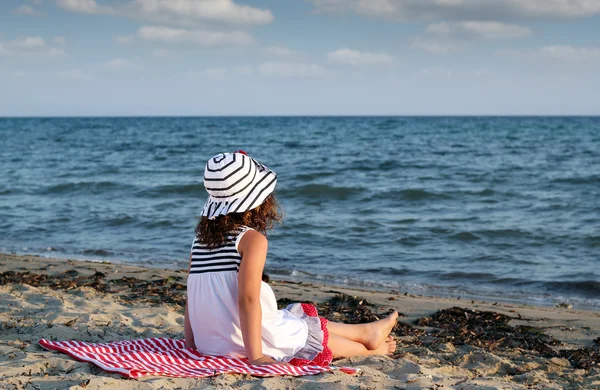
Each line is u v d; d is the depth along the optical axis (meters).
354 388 2.99
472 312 6.01
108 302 5.57
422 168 24.00
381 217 12.97
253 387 2.93
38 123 127.88
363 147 38.91
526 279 8.19
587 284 7.89
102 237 11.15
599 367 4.39
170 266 8.99
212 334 3.31
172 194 16.66
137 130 78.88
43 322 4.50
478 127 84.06
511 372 4.21
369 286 7.87
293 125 100.19
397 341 4.91
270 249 9.98
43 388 2.89
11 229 11.84
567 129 74.00
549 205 14.62
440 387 3.17
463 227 11.66
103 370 3.16
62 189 17.50
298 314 3.57
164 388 2.88
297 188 16.67
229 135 61.00
